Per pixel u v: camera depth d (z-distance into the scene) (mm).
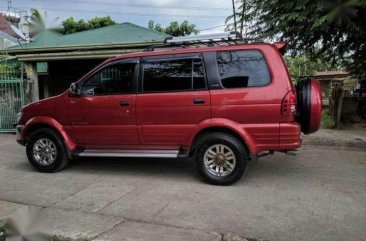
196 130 5812
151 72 6062
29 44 13969
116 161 7590
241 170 5730
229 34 6031
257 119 5539
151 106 5996
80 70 14930
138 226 4383
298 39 11055
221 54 5750
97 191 5715
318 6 8695
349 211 4785
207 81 5754
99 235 4145
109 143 6395
